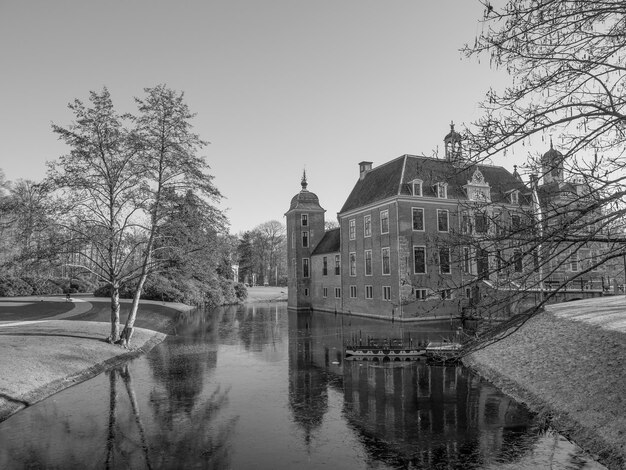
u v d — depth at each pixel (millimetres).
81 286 63562
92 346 21672
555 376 15039
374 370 19531
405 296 37500
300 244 57500
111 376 18594
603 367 13719
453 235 7188
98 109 21891
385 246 40562
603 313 19828
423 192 39938
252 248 114312
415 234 39156
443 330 31234
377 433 11891
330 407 14195
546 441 11258
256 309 57781
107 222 22703
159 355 23578
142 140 22656
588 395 12688
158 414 13562
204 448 10922
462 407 14086
